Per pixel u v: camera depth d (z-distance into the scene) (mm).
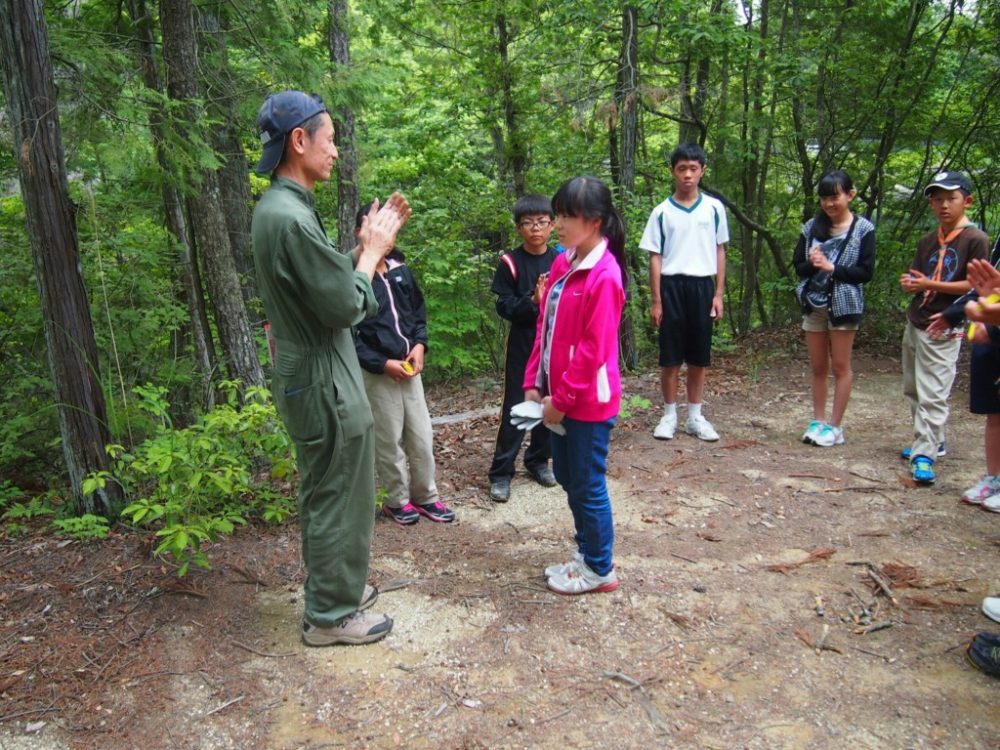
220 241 4941
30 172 3137
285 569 3088
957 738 2057
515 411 2736
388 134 10672
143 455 3416
